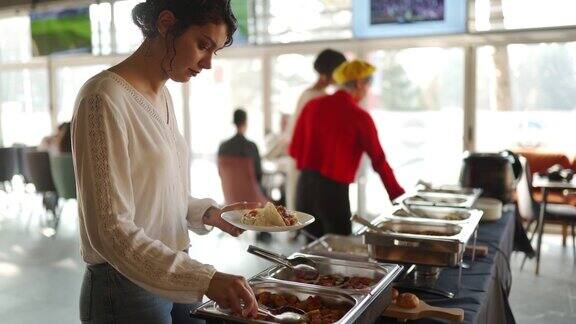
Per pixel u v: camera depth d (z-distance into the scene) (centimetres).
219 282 85
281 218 113
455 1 433
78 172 87
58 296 292
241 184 338
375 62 473
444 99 458
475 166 245
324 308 105
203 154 573
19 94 683
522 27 420
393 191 209
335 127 215
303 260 132
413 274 142
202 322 120
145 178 94
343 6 472
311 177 224
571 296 291
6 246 402
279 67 512
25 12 570
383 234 137
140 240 85
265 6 501
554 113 431
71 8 588
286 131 446
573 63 419
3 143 705
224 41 96
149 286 85
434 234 150
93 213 84
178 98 571
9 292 299
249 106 539
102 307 97
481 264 157
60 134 423
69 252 384
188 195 122
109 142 86
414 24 448
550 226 435
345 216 223
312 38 489
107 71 93
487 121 449
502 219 219
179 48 92
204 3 88
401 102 471
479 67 444
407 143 475
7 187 665
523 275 327
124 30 572
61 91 651
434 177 469
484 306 128
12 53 677
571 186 319
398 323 116
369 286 115
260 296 108
